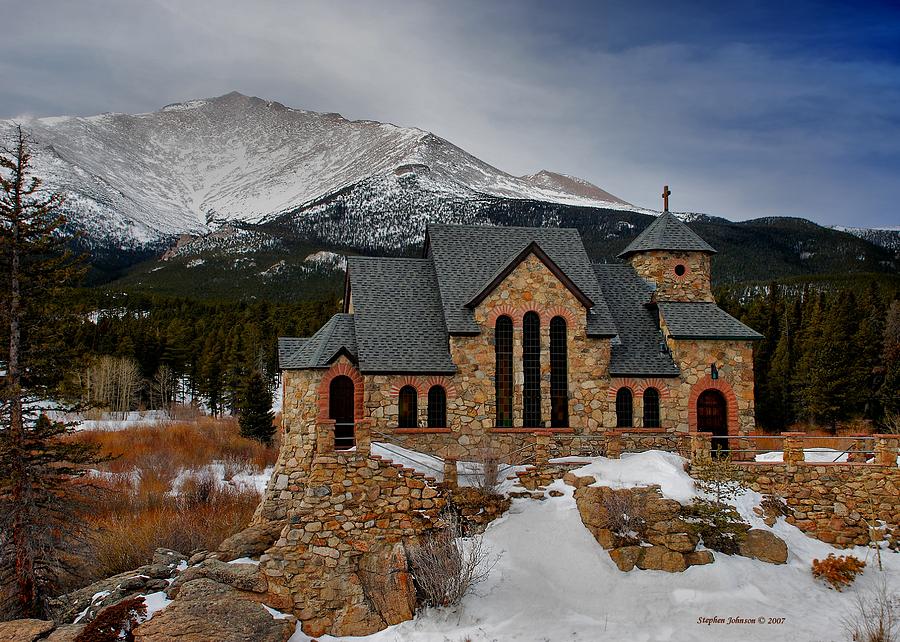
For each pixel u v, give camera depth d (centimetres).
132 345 11150
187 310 15488
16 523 3281
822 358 7781
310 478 3136
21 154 3509
